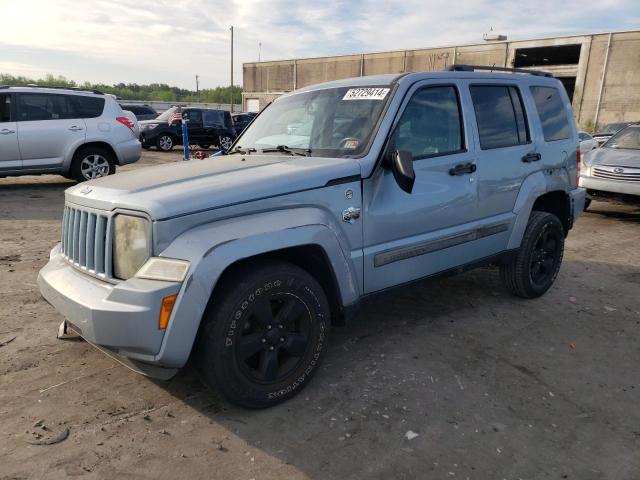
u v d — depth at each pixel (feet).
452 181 12.52
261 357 9.59
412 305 15.16
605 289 17.01
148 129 65.31
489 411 9.82
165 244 8.56
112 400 9.96
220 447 8.65
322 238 9.91
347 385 10.65
